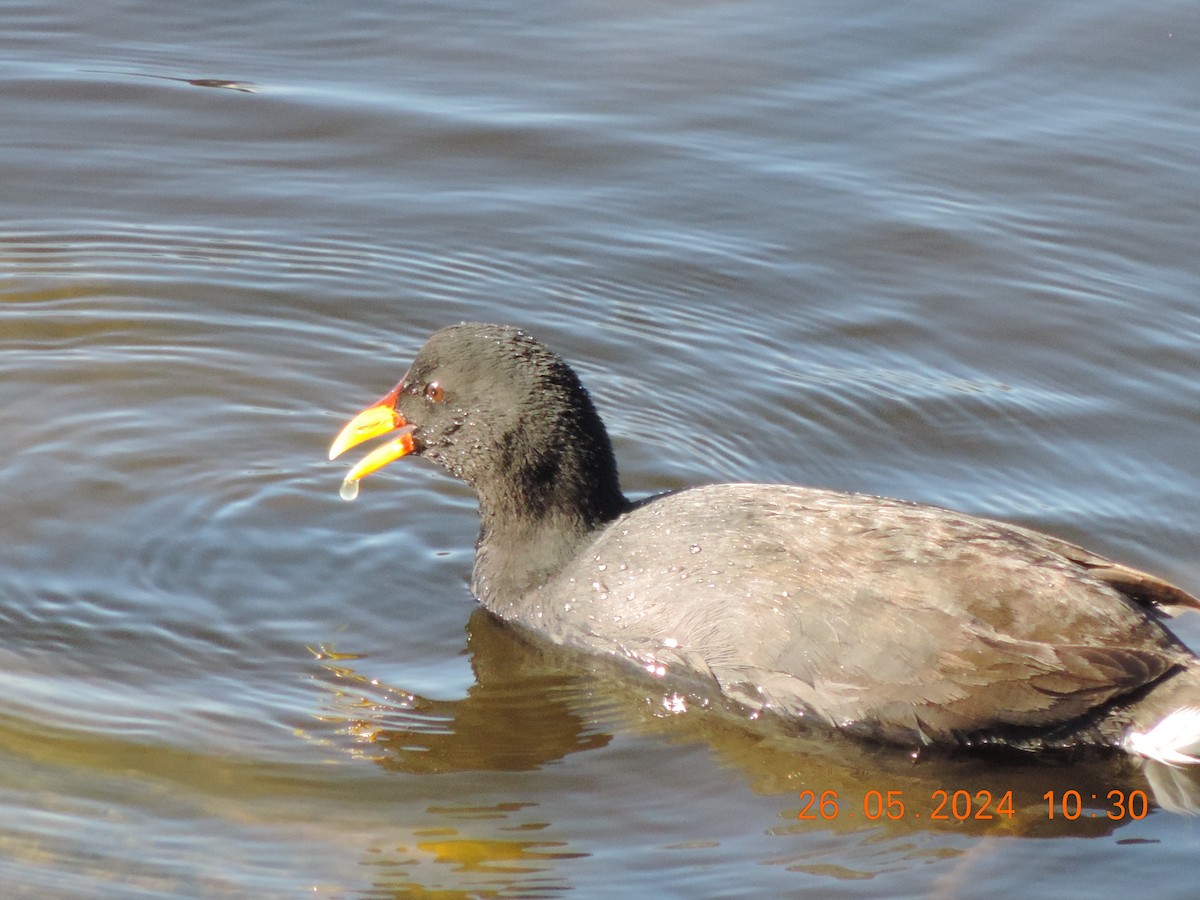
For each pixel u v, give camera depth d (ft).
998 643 35.60
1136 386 49.96
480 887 32.32
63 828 33.17
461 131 61.05
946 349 51.67
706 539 38.73
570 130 61.21
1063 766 36.81
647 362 51.13
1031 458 46.96
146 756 35.27
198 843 33.06
